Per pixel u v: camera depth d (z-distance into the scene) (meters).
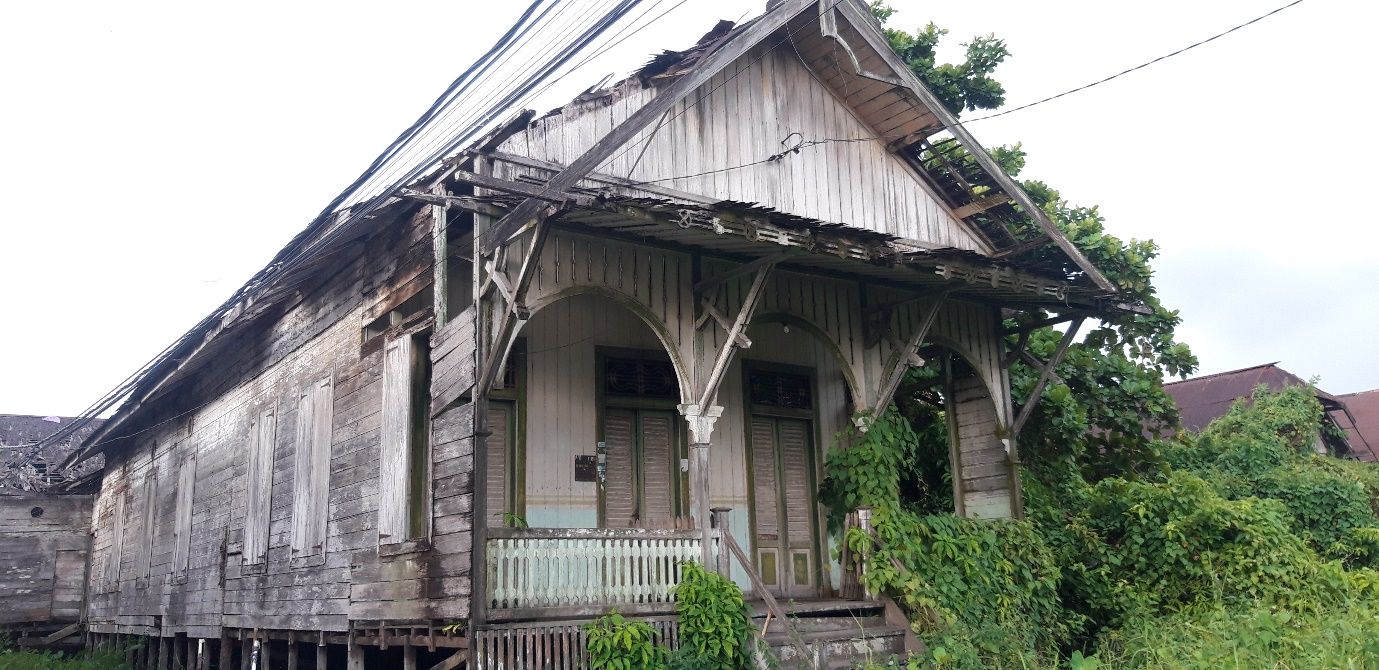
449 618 9.23
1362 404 39.22
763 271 10.49
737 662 9.56
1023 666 10.20
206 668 16.17
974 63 17.66
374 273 12.20
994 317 14.26
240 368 16.67
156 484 20.12
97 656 20.67
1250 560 12.59
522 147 10.30
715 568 10.30
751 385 13.34
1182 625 11.41
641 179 11.08
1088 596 13.25
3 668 18.97
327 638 12.07
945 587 11.38
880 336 12.67
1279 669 9.12
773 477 13.28
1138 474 17.78
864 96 12.90
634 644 9.03
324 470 12.71
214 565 16.17
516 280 9.66
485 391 9.34
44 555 23.81
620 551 9.80
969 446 14.35
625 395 12.28
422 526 10.52
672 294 10.84
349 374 12.48
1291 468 20.00
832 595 13.14
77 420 16.55
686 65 11.63
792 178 12.36
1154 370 17.45
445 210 10.43
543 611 9.23
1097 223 16.81
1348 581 12.45
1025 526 12.97
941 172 13.78
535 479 11.38
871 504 11.95
